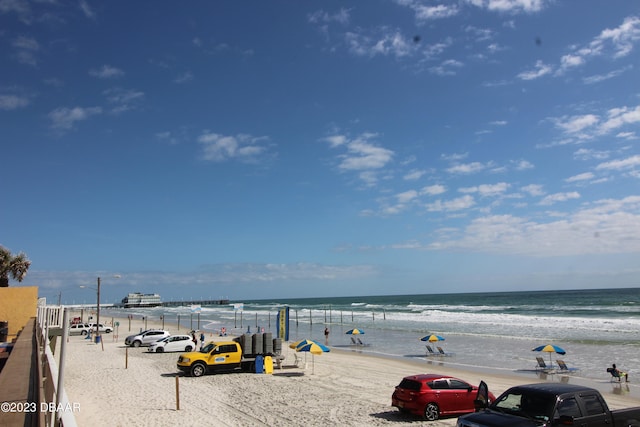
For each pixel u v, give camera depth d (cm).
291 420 1526
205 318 9869
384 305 13350
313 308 12862
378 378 2405
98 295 4612
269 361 2569
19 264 3456
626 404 1866
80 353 3438
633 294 13412
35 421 659
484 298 15288
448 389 1536
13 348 1438
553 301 10912
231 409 1678
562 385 1016
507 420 911
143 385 2130
